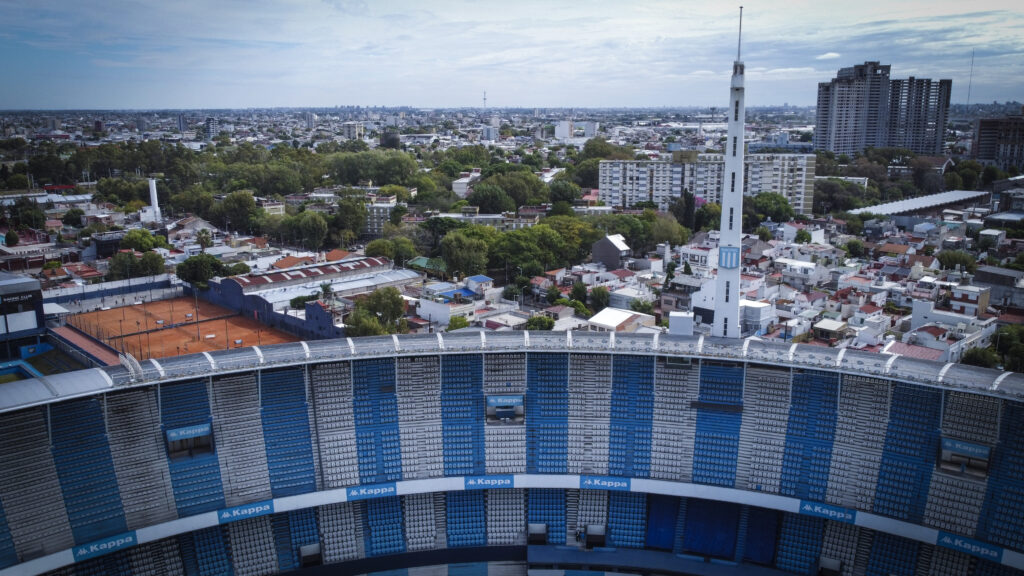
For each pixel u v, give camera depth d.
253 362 82.31
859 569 78.38
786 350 85.25
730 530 83.94
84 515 74.75
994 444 75.62
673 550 83.38
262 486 81.62
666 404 88.62
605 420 88.69
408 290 195.38
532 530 86.44
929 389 80.31
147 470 79.06
